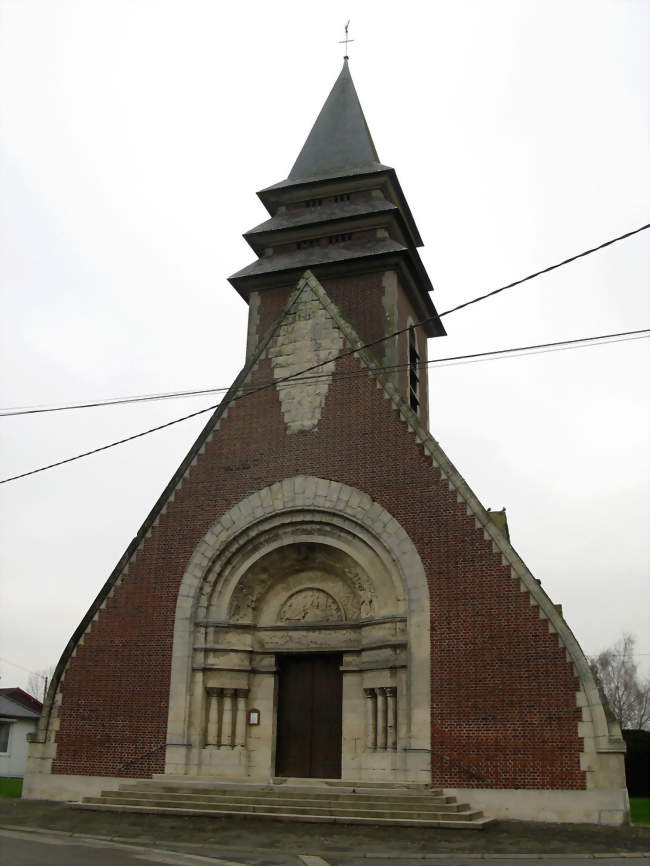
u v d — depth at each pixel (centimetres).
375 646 2148
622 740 1866
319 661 2317
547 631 1994
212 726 2228
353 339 2442
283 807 1825
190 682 2248
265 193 3188
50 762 2286
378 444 2302
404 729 2053
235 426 2472
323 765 2219
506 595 2052
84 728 2291
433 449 2236
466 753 1970
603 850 1535
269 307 2955
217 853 1446
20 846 1445
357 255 2853
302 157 3344
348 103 3434
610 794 1845
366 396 2364
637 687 8512
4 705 4497
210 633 2288
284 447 2397
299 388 2444
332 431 2364
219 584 2333
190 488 2442
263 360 2517
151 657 2302
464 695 2014
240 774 2195
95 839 1612
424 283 3077
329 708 2269
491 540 2105
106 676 2322
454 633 2066
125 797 1988
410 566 2159
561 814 1864
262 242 3102
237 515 2369
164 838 1612
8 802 2183
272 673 2303
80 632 2386
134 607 2366
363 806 1822
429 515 2184
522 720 1955
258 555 2338
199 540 2377
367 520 2241
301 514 2319
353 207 3042
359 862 1377
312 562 2347
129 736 2245
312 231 3044
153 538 2420
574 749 1898
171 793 1970
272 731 2253
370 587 2217
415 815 1767
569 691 1939
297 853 1457
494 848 1545
